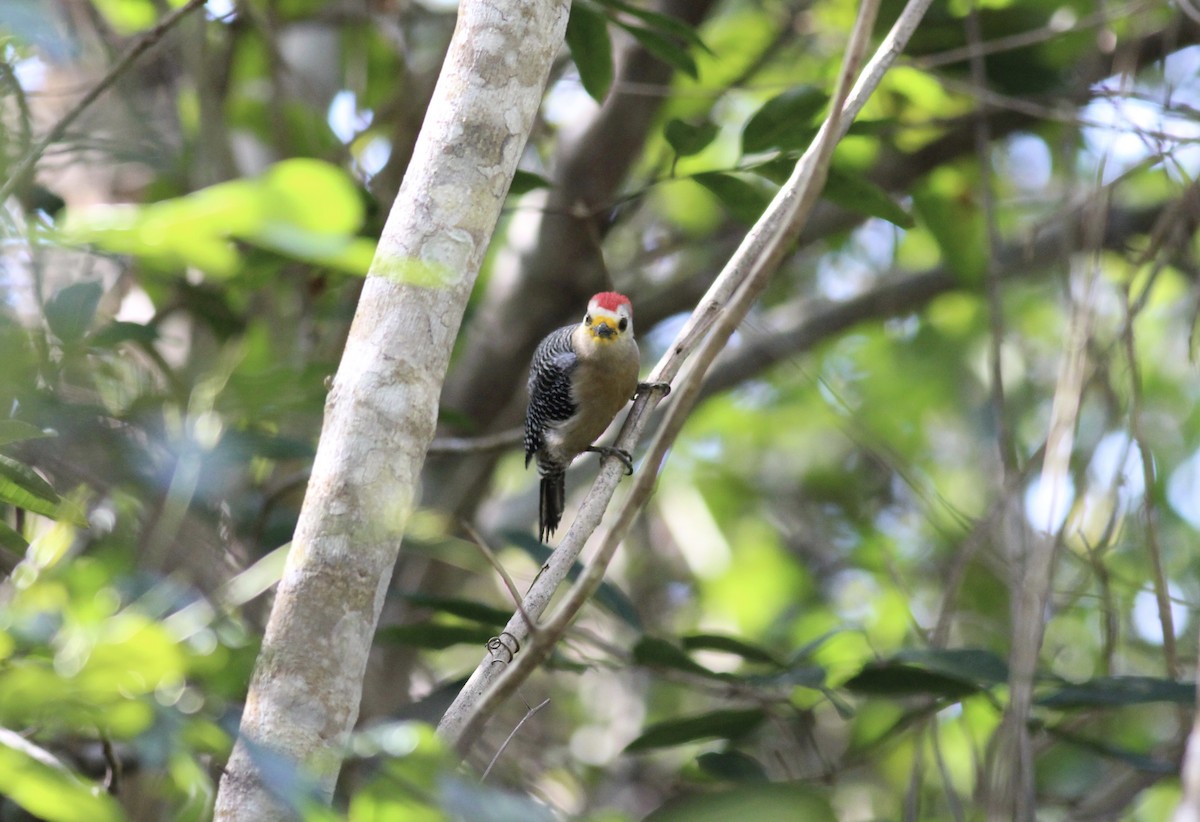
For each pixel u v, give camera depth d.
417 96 12.57
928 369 18.52
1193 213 9.41
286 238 3.28
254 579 6.26
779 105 9.15
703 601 18.56
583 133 13.97
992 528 9.98
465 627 9.48
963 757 13.21
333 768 4.66
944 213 14.08
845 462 18.83
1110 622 8.99
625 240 17.09
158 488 7.38
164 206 3.31
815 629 16.80
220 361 9.42
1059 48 13.03
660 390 7.85
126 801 7.42
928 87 13.15
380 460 5.84
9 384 5.80
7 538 6.20
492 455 14.21
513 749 12.42
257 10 12.68
